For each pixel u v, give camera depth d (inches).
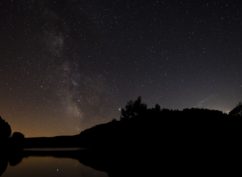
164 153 719.1
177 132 906.1
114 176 431.2
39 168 531.8
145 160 636.7
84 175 449.1
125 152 831.1
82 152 888.3
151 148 829.8
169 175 423.2
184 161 574.6
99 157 738.8
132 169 507.5
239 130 854.5
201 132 855.1
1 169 520.1
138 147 872.3
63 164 594.6
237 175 403.9
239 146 690.8
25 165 579.2
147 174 441.7
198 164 527.2
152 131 998.4
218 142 741.9
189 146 745.0
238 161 535.8
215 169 462.0
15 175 450.0
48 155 810.2
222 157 587.5
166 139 873.5
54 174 459.5
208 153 635.5
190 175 415.5
